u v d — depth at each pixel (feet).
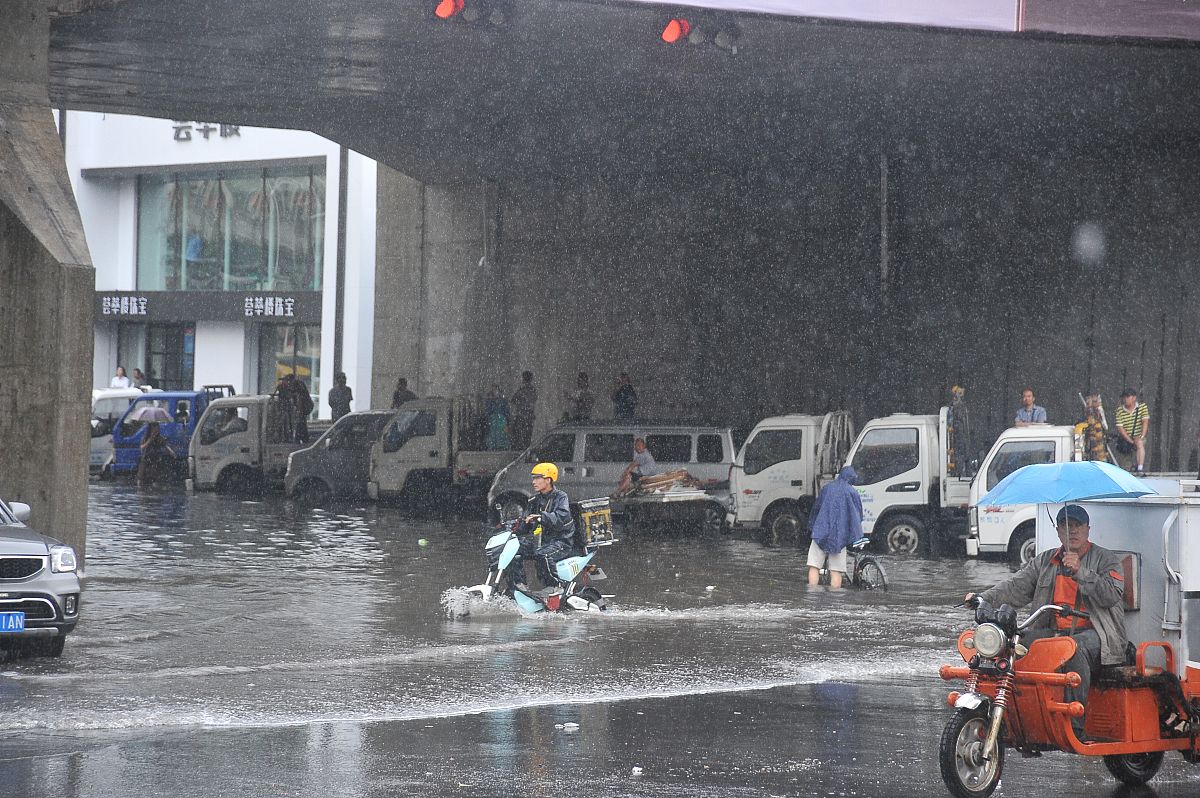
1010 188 247.09
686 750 63.72
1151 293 235.20
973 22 152.66
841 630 106.01
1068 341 241.96
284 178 383.04
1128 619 60.29
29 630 87.45
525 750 63.41
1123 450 181.68
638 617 112.88
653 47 176.04
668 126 233.14
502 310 297.94
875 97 204.33
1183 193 232.73
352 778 57.52
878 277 260.62
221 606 116.37
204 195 392.68
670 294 281.33
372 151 267.18
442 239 305.53
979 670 57.31
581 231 290.15
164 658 90.74
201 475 258.37
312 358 389.39
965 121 220.02
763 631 105.19
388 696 77.30
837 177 264.72
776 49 173.68
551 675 84.84
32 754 61.72
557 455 205.87
